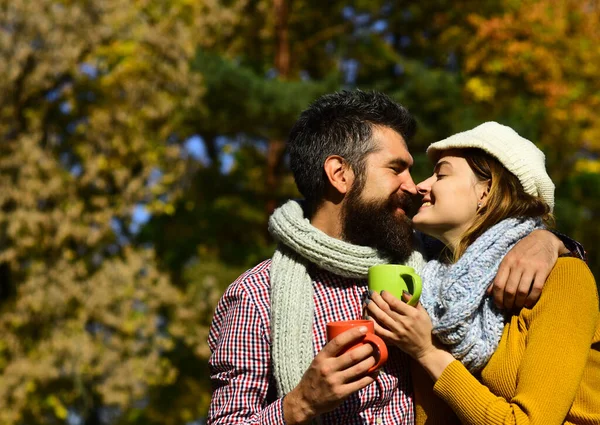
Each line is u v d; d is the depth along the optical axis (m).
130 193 11.08
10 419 10.30
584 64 13.29
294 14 13.31
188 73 10.88
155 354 10.95
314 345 2.41
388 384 2.36
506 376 2.16
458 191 2.41
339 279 2.51
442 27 13.53
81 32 11.02
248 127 11.16
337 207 2.58
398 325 2.21
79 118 12.12
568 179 12.71
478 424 2.10
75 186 11.30
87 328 11.33
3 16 10.62
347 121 2.57
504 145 2.39
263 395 2.38
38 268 10.70
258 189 12.62
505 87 13.18
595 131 12.86
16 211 10.52
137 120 11.55
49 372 10.34
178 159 11.91
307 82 10.94
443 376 2.18
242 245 12.66
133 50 11.33
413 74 10.97
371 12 13.13
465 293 2.25
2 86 10.97
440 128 10.70
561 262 2.24
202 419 12.82
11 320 10.83
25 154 10.78
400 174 2.56
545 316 2.17
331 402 2.10
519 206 2.38
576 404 2.21
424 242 2.71
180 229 12.75
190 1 11.89
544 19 13.02
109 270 10.67
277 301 2.40
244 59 12.81
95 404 11.80
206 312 11.20
